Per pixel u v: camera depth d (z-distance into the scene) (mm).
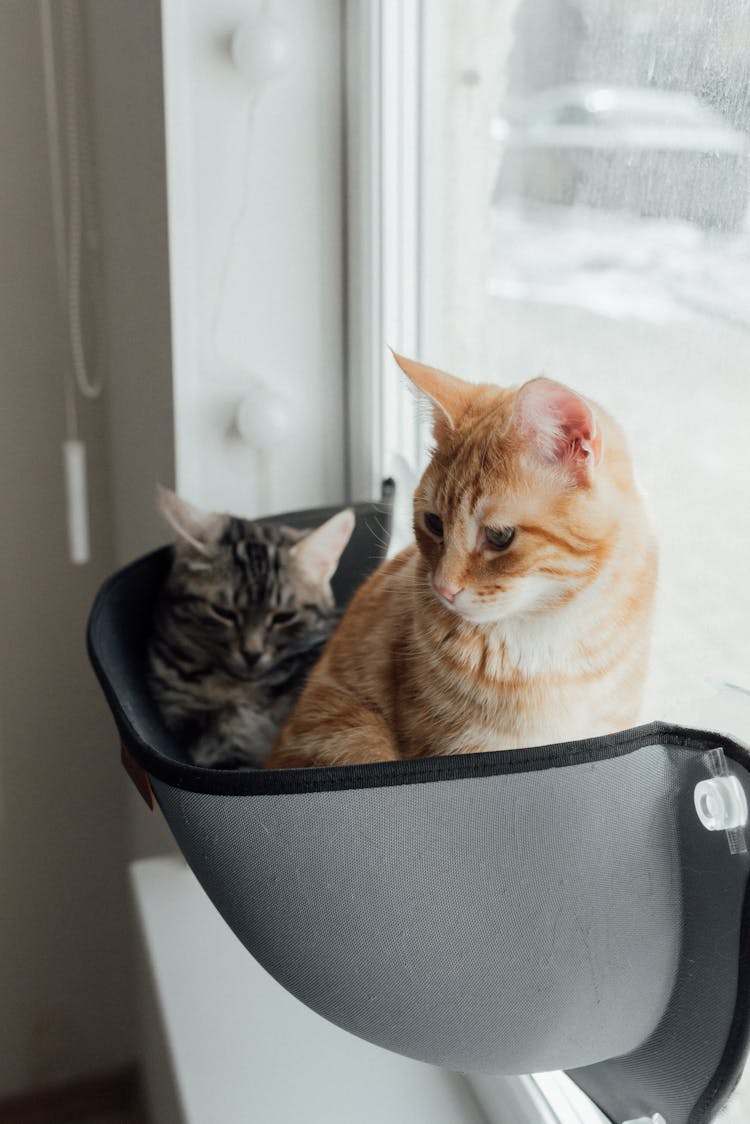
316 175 974
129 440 1289
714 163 578
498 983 471
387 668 614
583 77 714
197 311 980
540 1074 776
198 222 960
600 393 715
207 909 1085
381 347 989
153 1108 1295
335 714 628
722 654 590
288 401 1021
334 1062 876
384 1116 822
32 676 1544
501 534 519
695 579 615
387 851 455
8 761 1568
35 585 1510
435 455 565
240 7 918
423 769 446
